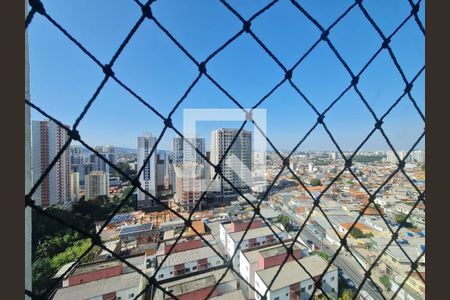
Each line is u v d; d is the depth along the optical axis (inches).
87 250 27.2
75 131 26.3
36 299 23.9
